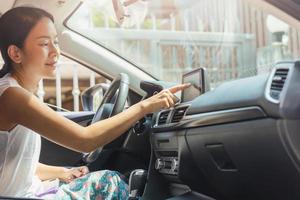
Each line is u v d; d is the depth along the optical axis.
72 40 2.41
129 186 1.83
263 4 1.86
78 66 3.06
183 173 1.67
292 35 2.43
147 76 2.48
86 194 1.58
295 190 1.27
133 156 2.23
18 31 1.57
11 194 1.60
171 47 3.57
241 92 1.33
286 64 1.23
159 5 3.90
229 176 1.48
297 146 1.19
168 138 1.71
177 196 1.75
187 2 3.94
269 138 1.23
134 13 3.38
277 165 1.26
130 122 1.57
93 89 2.68
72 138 1.49
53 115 1.49
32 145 1.60
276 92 1.22
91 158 2.11
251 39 3.08
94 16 2.76
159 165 1.83
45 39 1.60
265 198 1.41
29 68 1.61
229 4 3.44
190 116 1.55
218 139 1.43
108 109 2.06
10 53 1.59
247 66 3.11
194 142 1.56
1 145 1.50
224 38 3.45
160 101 1.63
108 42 2.61
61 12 2.27
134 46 3.23
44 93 3.66
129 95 2.44
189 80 1.76
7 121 1.48
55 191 1.73
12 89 1.47
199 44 3.62
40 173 1.89
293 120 1.19
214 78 3.23
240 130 1.31
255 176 1.37
